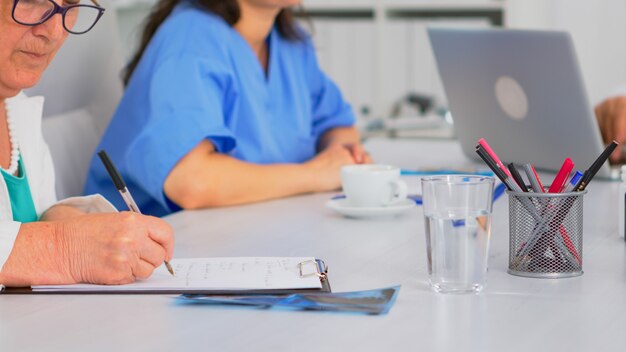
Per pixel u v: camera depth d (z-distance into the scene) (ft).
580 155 5.99
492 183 3.48
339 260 4.03
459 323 3.08
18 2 3.80
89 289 3.58
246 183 5.68
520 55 6.02
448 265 3.44
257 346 2.88
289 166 5.95
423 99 12.78
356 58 13.44
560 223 3.64
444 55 6.87
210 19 6.48
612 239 4.35
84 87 6.97
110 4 7.23
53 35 3.94
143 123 6.38
